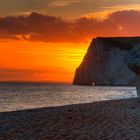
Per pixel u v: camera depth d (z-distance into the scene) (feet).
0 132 50.01
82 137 45.03
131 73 576.20
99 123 53.57
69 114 62.49
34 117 61.87
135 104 74.74
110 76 583.99
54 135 46.78
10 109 142.61
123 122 53.78
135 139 42.86
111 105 73.51
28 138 45.60
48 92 342.85
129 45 606.96
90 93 291.99
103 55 604.90
